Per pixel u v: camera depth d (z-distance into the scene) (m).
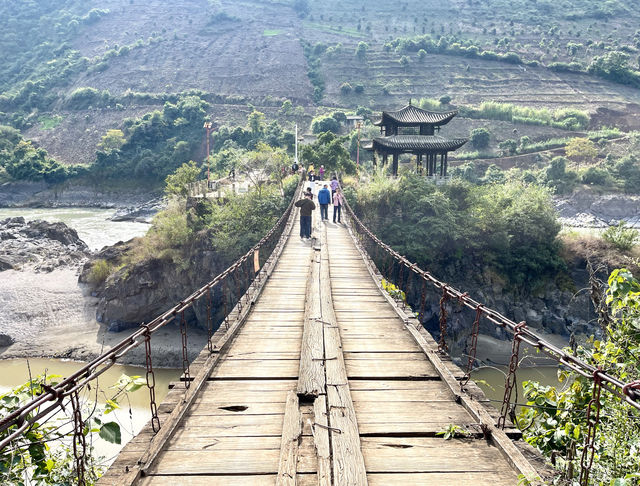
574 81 105.31
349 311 9.48
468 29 141.38
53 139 99.31
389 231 29.58
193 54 129.38
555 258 29.48
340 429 4.60
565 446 5.02
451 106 91.88
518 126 83.50
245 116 96.50
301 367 6.20
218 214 29.28
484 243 29.67
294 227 21.42
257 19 151.50
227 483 3.89
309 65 119.69
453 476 4.01
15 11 160.62
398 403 5.41
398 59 118.31
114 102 108.88
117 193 80.19
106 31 149.50
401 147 33.75
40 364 23.42
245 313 8.84
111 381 21.05
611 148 72.94
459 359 24.22
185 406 5.07
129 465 4.02
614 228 30.62
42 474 4.10
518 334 4.53
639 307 5.28
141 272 28.20
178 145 84.56
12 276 33.06
